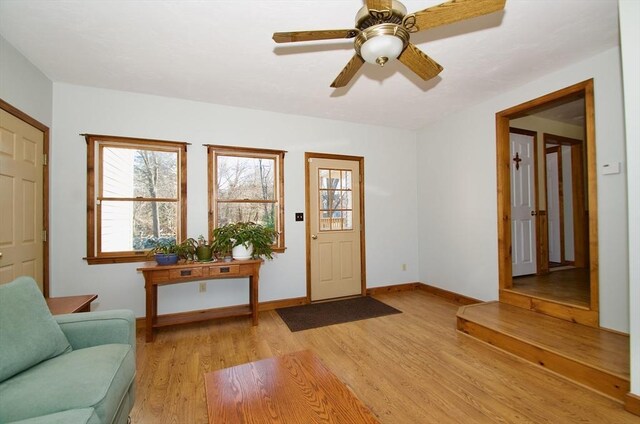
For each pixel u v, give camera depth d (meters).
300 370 1.54
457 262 3.91
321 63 2.59
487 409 1.76
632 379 1.71
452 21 1.43
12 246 2.30
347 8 1.91
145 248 3.21
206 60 2.52
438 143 4.21
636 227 1.68
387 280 4.43
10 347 1.27
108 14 1.93
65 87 2.92
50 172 2.82
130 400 1.60
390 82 2.99
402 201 4.56
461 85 3.08
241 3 1.85
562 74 2.74
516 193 3.94
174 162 3.34
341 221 4.19
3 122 2.20
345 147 4.19
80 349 1.56
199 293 3.34
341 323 3.17
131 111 3.13
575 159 4.71
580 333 2.41
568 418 1.67
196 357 2.45
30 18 1.96
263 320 3.29
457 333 2.88
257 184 3.71
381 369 2.22
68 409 1.10
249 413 1.19
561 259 4.93
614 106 2.40
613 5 1.91
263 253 3.28
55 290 2.85
